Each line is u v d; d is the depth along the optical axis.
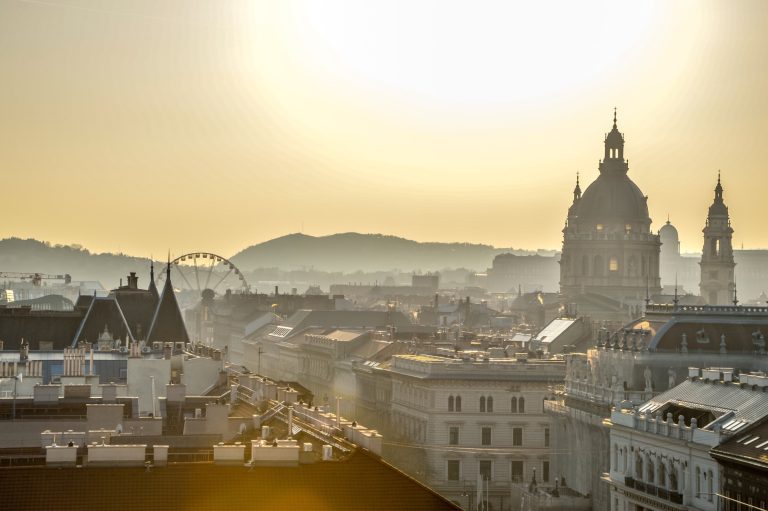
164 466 141.25
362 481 142.62
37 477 137.88
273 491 139.62
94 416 189.38
